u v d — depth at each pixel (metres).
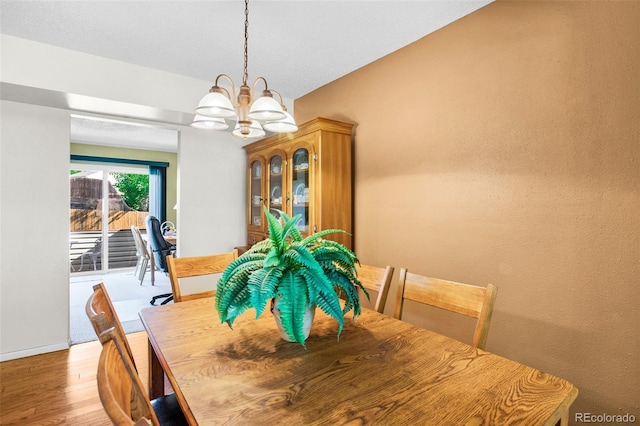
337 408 0.79
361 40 2.26
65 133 2.81
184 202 3.49
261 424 0.73
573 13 1.56
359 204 2.69
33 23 2.05
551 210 1.63
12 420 1.82
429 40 2.18
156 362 1.44
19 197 2.63
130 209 6.09
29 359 2.57
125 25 2.08
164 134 4.92
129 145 5.75
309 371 0.97
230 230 3.76
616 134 1.44
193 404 0.81
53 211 2.76
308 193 2.69
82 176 5.60
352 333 1.26
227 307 1.07
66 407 1.94
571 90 1.56
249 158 3.54
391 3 1.87
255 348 1.13
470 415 0.76
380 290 1.60
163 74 2.73
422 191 2.23
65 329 2.78
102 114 3.02
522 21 1.73
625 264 1.42
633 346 1.40
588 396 1.53
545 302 1.66
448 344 1.16
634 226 1.39
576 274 1.56
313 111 3.20
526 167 1.72
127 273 5.80
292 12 1.94
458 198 2.02
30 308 2.66
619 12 1.43
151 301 3.94
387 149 2.47
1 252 2.57
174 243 4.91
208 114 1.47
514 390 0.86
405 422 0.73
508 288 1.80
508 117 1.79
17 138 2.62
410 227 2.30
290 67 2.68
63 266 2.79
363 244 2.65
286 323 0.99
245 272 1.11
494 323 1.86
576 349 1.56
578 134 1.54
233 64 2.62
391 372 0.96
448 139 2.07
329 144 2.59
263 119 1.55
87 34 2.18
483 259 1.90
